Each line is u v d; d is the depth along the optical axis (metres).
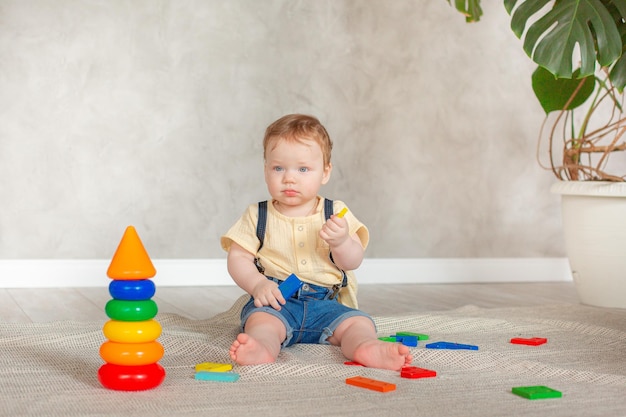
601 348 1.74
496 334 1.91
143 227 2.99
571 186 2.51
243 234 1.69
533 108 3.49
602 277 2.49
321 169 1.65
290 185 1.61
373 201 3.28
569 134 3.54
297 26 3.15
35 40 2.85
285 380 1.32
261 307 1.56
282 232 1.67
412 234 3.34
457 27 3.37
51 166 2.88
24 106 2.85
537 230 3.52
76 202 2.91
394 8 3.28
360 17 3.23
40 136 2.87
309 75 3.17
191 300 2.62
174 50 3.00
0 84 2.82
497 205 3.46
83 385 1.26
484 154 3.43
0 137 2.83
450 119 3.38
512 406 1.18
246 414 1.10
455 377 1.38
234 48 3.07
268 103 3.12
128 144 2.96
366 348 1.43
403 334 1.82
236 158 3.09
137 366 1.23
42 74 2.86
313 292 1.65
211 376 1.32
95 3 2.91
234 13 3.06
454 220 3.40
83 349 1.57
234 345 1.36
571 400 1.24
